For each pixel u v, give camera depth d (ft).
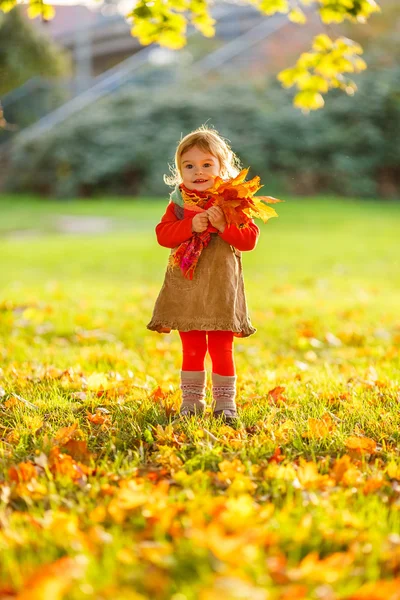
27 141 110.22
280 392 15.49
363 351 22.81
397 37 112.27
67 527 8.54
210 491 10.05
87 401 14.80
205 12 21.86
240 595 6.80
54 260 51.34
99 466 11.22
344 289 38.99
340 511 9.21
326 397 15.26
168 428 12.58
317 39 23.47
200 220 12.87
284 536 8.45
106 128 107.86
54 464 10.84
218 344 13.62
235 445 12.00
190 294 13.10
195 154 13.30
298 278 43.14
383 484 10.50
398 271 47.01
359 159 104.12
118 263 50.06
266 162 103.40
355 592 7.16
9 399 14.80
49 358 20.51
